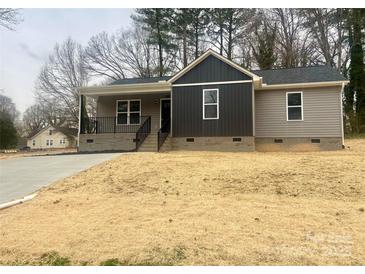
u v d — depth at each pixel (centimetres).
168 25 3300
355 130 2362
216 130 1438
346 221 449
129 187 691
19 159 1412
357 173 666
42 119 5959
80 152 1639
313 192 583
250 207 523
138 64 3662
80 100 1728
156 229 452
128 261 369
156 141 1567
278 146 1541
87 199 626
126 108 1819
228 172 745
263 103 1584
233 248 382
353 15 2639
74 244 419
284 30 3070
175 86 1513
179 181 702
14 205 617
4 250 411
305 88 1525
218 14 3228
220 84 1452
